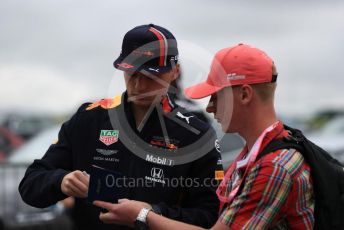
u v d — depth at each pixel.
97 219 3.51
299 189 2.91
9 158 10.61
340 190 2.99
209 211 3.46
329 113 21.45
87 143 3.58
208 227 3.41
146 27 3.45
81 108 3.69
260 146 3.00
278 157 2.93
